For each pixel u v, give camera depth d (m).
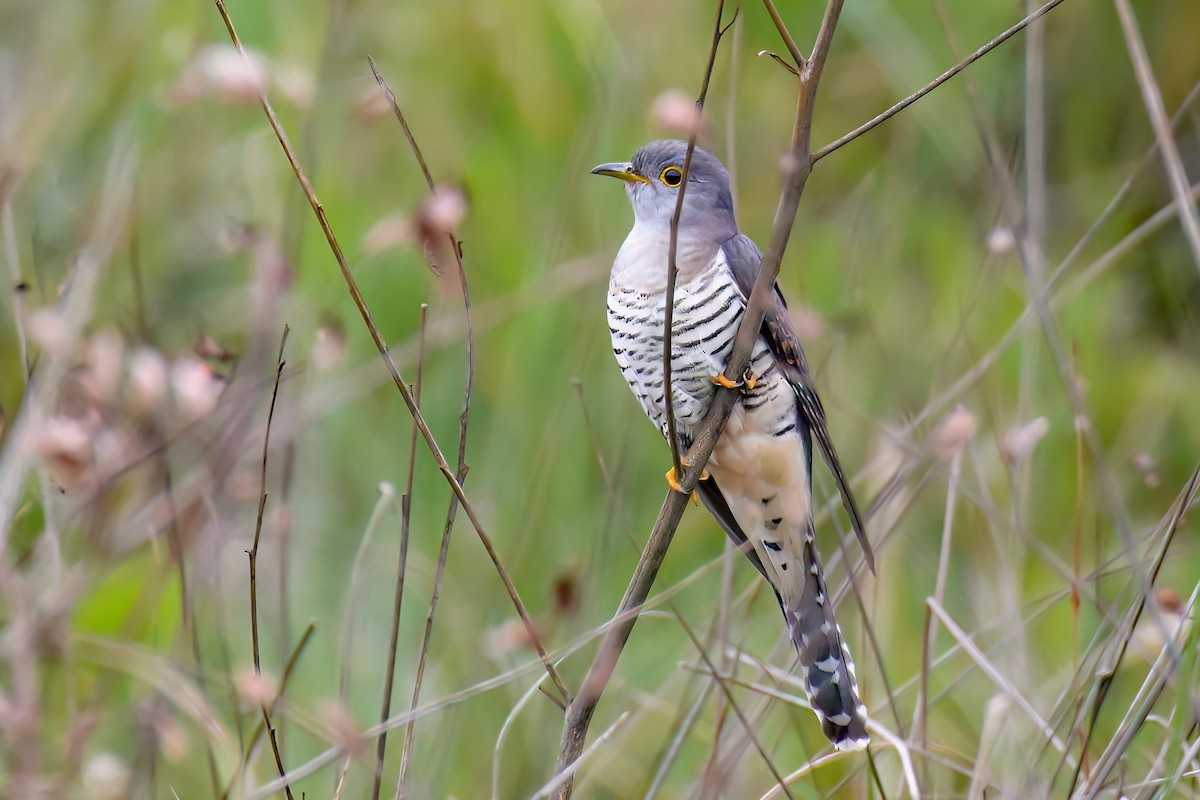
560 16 13.33
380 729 6.35
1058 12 14.11
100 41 12.34
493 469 11.22
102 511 7.71
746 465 8.54
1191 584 10.77
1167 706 9.66
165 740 7.23
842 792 8.84
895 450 9.30
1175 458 12.38
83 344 7.89
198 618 9.39
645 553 6.82
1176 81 14.02
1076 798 6.76
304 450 11.13
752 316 6.88
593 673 6.57
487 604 10.08
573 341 11.55
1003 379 11.47
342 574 10.45
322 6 12.62
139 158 11.23
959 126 13.63
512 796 8.80
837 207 13.87
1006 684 7.20
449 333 10.16
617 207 12.45
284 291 8.59
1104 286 13.32
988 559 9.50
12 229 8.73
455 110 13.56
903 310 12.59
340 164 12.20
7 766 7.52
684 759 9.35
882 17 13.96
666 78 12.96
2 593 7.29
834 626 8.08
